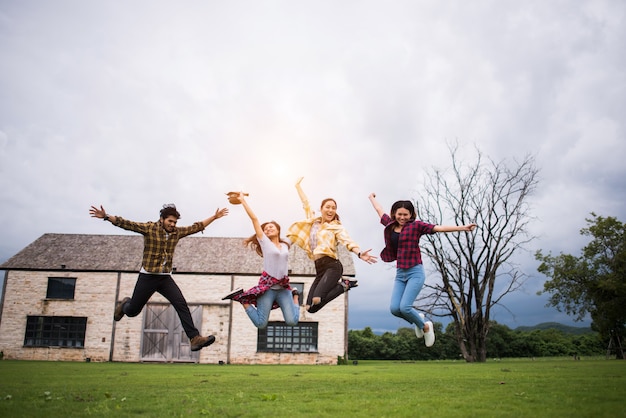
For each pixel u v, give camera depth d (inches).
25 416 182.4
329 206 287.9
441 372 546.9
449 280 1263.5
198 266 1203.2
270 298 273.9
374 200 295.1
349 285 283.1
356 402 223.3
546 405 206.2
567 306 1464.1
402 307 258.8
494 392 265.6
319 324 1148.5
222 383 361.4
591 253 1446.9
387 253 277.4
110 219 269.3
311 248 289.4
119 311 292.8
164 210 283.6
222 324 1150.3
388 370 639.8
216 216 294.5
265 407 206.8
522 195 1241.4
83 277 1175.0
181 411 194.4
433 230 262.2
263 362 1127.0
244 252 1282.0
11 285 1170.0
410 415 181.3
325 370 656.4
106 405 211.5
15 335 1144.2
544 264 1488.7
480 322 1235.9
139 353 1130.7
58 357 1127.0
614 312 1346.0
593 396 235.8
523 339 2191.2
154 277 279.6
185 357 1128.2
